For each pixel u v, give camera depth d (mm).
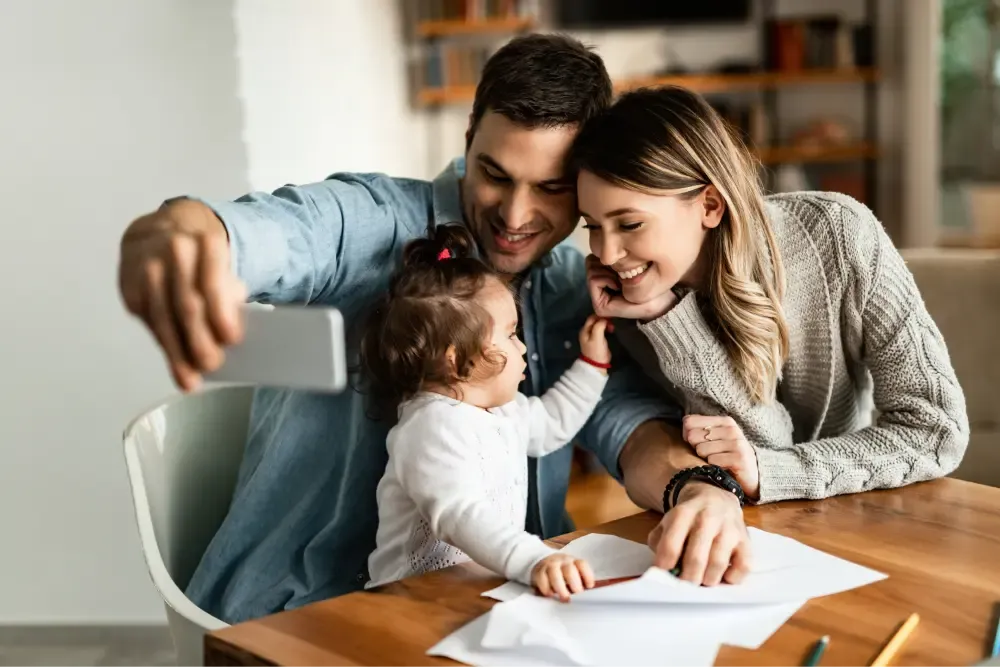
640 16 5371
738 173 1209
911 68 5305
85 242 2260
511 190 1247
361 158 3766
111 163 2240
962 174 5219
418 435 1104
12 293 2275
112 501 2359
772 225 1316
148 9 2203
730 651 791
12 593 2406
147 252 774
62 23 2188
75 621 2406
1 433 2332
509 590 924
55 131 2221
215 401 1422
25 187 2238
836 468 1170
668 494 1120
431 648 802
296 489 1327
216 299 747
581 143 1196
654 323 1268
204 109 2252
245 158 2289
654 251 1177
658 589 865
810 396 1396
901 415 1265
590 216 1188
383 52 4371
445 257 1251
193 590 1306
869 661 775
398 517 1154
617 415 1348
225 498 1435
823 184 5574
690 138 1164
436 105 5312
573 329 1455
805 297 1319
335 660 781
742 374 1274
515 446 1224
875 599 883
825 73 5277
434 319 1158
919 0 5184
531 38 1264
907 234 5457
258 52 2422
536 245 1300
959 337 2135
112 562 2385
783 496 1152
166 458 1322
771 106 5496
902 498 1165
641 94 1215
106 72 2213
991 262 2152
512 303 1232
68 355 2305
